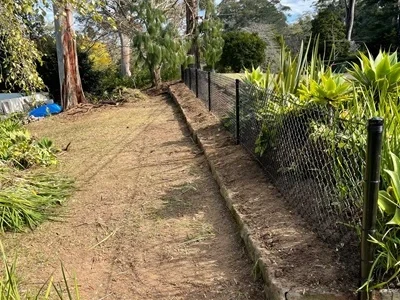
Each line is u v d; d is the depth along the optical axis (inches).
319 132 94.0
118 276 90.8
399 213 67.2
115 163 185.9
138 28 516.1
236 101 172.4
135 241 106.8
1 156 179.5
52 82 587.8
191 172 159.8
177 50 440.8
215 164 152.9
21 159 184.9
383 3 952.3
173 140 221.0
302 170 101.3
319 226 88.1
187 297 80.4
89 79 621.3
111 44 783.7
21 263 99.3
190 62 456.8
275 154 121.8
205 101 299.3
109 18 152.8
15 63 163.5
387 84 114.5
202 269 89.7
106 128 280.4
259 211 103.5
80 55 613.0
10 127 212.8
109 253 102.0
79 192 149.6
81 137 255.3
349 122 81.4
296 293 65.9
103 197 142.4
